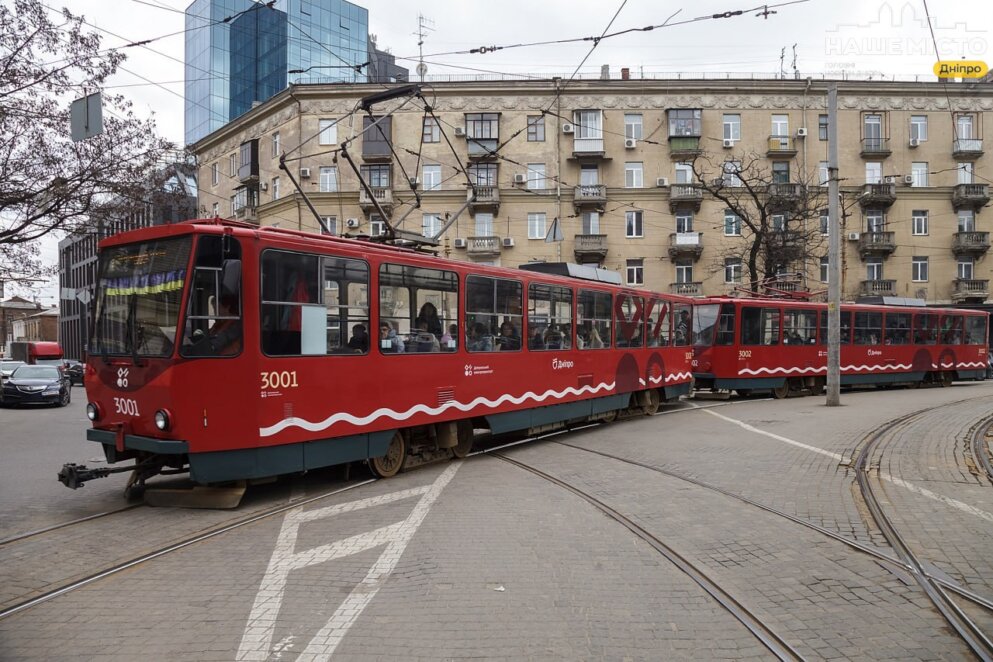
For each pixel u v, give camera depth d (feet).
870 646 13.29
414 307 31.17
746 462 32.73
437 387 32.30
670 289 123.24
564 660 12.54
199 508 24.32
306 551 19.15
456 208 120.06
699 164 123.54
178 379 22.81
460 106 120.06
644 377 52.13
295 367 25.62
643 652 12.92
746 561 18.42
